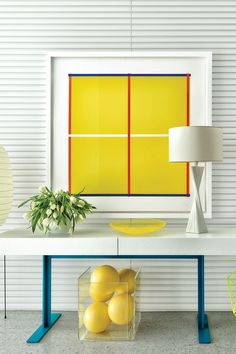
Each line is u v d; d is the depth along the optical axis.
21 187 2.87
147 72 2.84
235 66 2.85
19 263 2.88
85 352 2.15
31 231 2.61
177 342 2.28
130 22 2.87
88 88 2.85
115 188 2.84
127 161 2.84
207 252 2.29
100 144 2.85
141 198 2.83
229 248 2.29
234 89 2.85
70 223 2.43
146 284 2.86
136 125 2.84
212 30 2.86
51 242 2.32
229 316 2.73
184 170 2.84
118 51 2.87
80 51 2.88
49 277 2.55
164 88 2.83
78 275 2.87
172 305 2.86
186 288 2.85
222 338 2.34
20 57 2.89
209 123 2.80
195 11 2.86
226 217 2.84
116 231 2.63
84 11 2.88
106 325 2.32
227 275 2.85
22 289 2.88
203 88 2.82
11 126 2.88
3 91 2.89
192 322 2.61
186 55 2.81
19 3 2.89
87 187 2.85
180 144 2.36
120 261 2.86
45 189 2.56
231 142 2.85
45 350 2.18
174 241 2.30
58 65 2.86
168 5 2.86
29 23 2.89
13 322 2.63
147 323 2.60
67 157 2.86
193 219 2.51
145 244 2.31
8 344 2.27
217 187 2.85
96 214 2.83
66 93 2.86
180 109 2.83
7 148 2.87
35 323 2.61
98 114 2.85
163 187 2.84
